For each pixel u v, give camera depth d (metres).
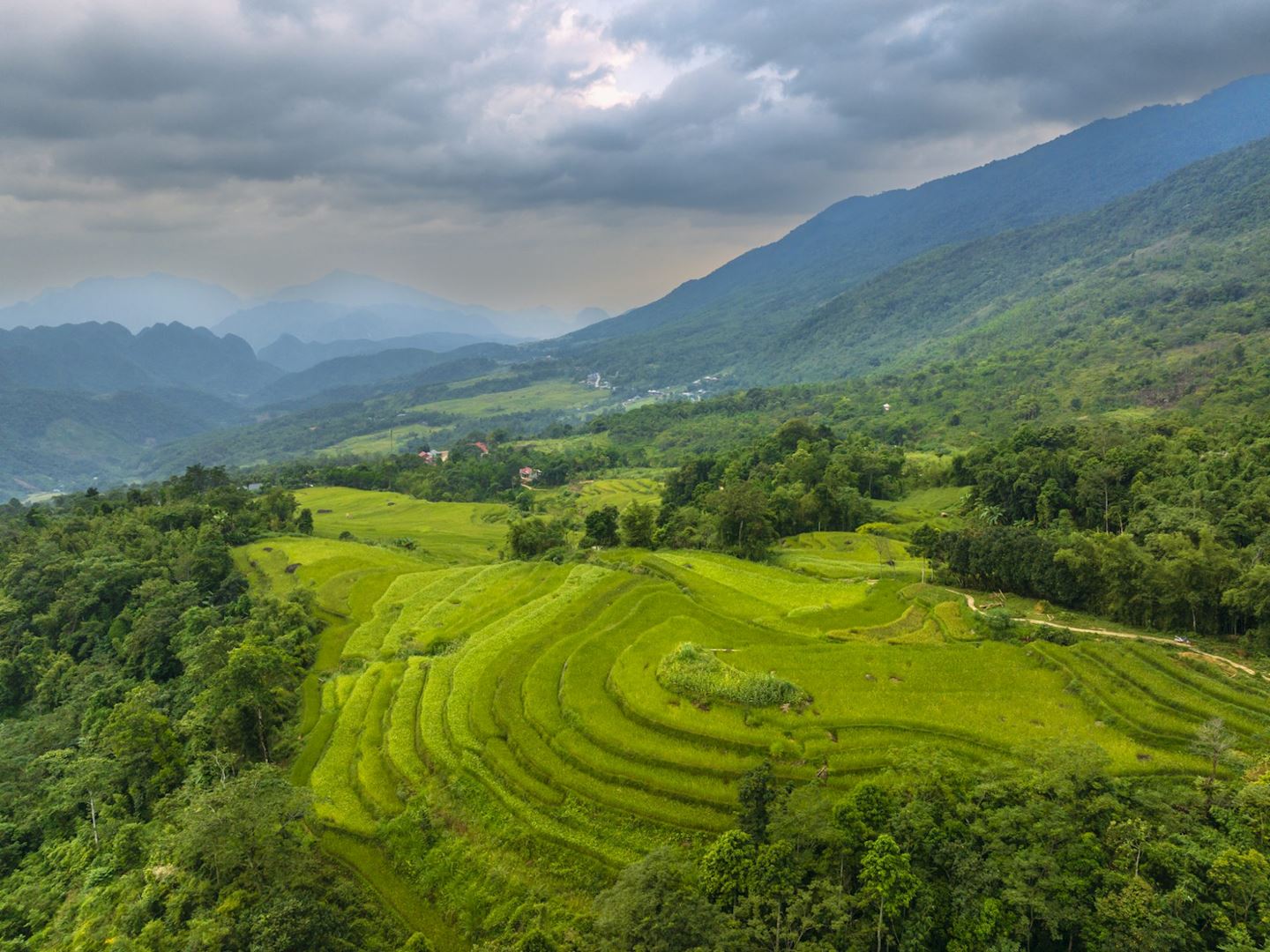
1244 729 47.88
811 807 38.19
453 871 46.53
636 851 44.16
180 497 165.12
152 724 63.78
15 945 49.44
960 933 33.28
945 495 151.50
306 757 60.19
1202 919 32.34
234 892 42.06
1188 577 65.69
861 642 67.94
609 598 84.25
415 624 85.56
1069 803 37.53
